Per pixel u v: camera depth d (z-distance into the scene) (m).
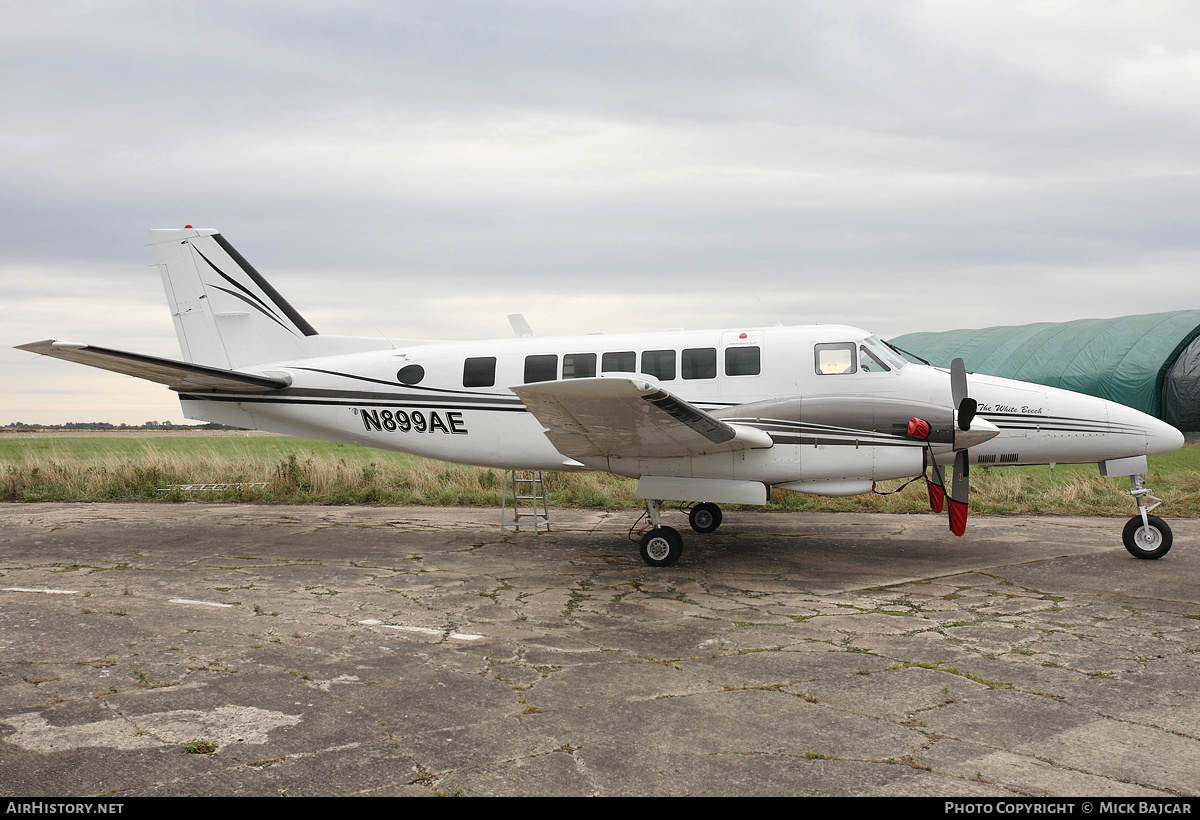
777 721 4.22
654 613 6.56
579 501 13.88
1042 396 9.01
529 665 5.19
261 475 16.14
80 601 6.98
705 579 7.92
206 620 6.34
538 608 6.75
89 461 17.23
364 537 10.60
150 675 4.99
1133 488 8.79
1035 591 7.25
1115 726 4.12
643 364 9.60
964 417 8.02
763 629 6.04
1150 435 8.66
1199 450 22.70
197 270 11.46
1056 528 10.90
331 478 15.14
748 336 9.41
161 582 7.78
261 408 11.11
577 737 4.03
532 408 7.64
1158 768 3.64
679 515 12.67
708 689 4.71
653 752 3.85
